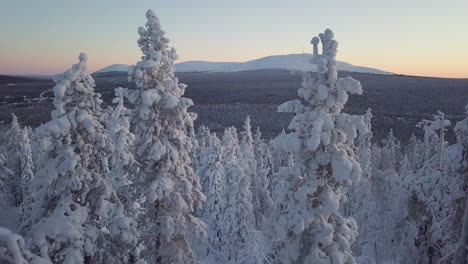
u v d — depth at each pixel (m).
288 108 10.92
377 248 25.72
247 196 31.44
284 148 10.45
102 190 11.59
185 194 13.67
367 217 26.72
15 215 47.59
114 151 11.99
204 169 32.53
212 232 30.45
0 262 6.52
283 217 10.77
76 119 11.11
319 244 10.88
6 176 48.34
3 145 61.00
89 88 11.68
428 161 20.64
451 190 16.03
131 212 13.39
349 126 10.38
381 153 66.06
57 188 10.92
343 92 10.26
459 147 15.65
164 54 13.18
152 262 13.61
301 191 10.41
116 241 12.14
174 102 12.63
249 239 20.48
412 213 21.66
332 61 10.16
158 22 12.84
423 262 20.12
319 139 9.88
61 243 10.21
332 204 10.39
